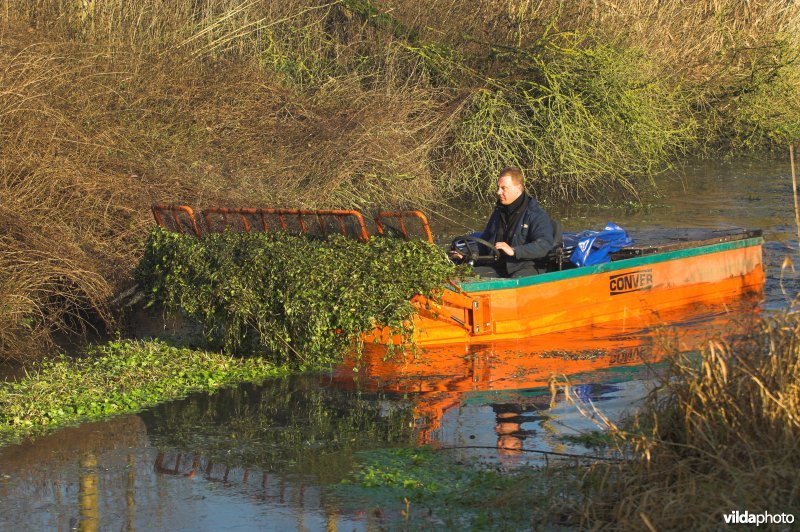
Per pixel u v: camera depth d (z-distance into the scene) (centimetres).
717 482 823
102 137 2008
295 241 1409
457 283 1437
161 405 1221
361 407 1193
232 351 1420
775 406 862
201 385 1297
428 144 2664
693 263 1717
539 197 2850
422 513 887
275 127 2450
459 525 856
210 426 1142
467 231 2352
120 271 1703
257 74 2628
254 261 1361
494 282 1467
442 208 2650
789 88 3791
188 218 1633
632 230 2327
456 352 1422
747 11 4016
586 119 2916
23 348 1471
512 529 841
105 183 1844
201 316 1427
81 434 1123
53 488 967
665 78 3459
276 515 895
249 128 2395
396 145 2508
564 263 1639
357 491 943
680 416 912
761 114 3709
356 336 1366
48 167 1756
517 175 1585
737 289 1794
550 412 1148
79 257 1639
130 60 2395
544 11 3186
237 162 2258
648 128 3117
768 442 848
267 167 2286
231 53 2803
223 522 882
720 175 3172
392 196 2450
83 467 1023
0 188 1706
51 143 1820
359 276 1329
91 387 1282
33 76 1922
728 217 2473
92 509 915
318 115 2550
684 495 796
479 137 2794
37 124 1830
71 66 2178
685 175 3192
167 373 1342
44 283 1606
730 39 3909
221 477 989
